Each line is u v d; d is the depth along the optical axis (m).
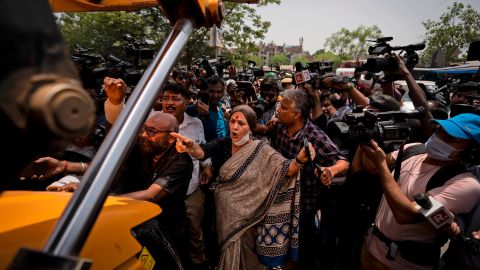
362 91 4.39
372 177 2.34
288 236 2.25
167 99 2.89
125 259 1.03
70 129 0.44
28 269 0.41
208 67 5.01
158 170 2.09
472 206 1.65
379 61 2.85
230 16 20.61
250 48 22.02
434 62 25.59
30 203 1.00
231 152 2.67
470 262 1.65
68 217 0.53
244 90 4.21
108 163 0.60
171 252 1.33
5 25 0.40
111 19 20.23
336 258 2.59
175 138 2.10
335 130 1.95
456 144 1.64
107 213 1.10
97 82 2.98
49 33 0.44
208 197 2.83
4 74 0.40
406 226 1.80
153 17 20.05
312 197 2.54
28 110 0.41
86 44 29.22
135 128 0.65
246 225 2.23
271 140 3.09
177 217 2.17
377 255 1.96
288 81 5.53
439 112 2.65
